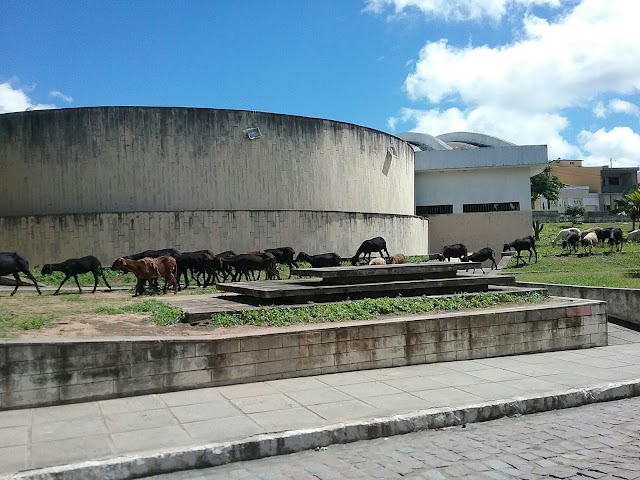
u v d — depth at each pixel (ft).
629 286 49.65
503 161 116.37
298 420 19.79
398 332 28.94
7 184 77.00
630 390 24.82
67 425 19.66
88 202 76.23
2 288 60.03
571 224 179.93
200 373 24.56
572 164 264.31
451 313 31.99
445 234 117.29
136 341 23.52
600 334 34.86
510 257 95.14
